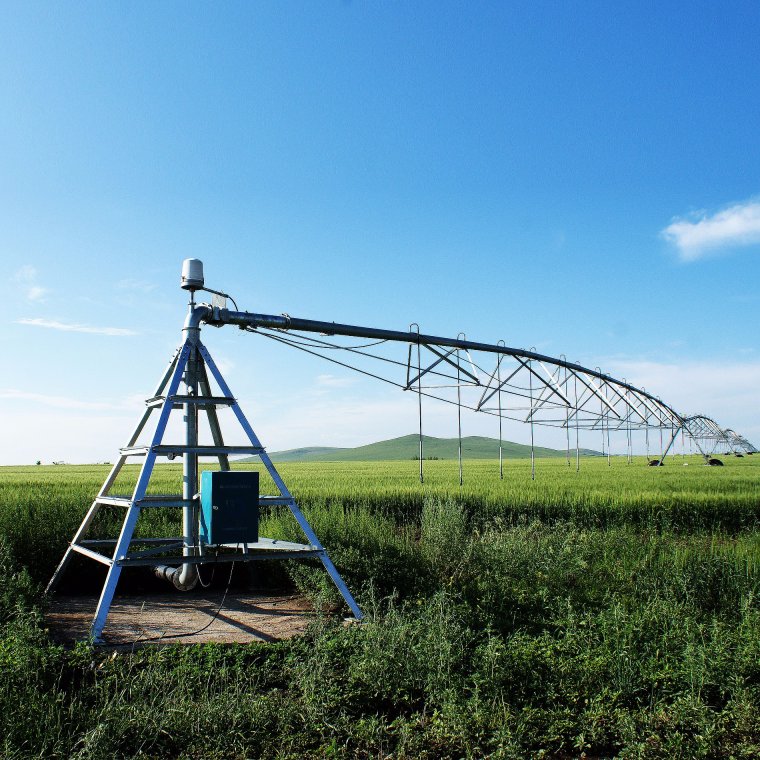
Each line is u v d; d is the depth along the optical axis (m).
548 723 5.98
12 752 4.73
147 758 5.02
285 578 10.84
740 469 43.44
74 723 5.31
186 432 9.05
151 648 6.81
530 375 26.23
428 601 8.79
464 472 34.09
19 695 5.37
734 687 6.52
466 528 15.08
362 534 11.70
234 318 10.05
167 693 5.88
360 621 8.21
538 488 21.41
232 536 8.51
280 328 11.18
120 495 15.07
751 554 12.26
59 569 9.45
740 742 5.73
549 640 7.56
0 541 9.91
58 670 6.15
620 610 8.02
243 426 8.88
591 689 6.59
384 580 10.11
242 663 6.75
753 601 9.17
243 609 9.10
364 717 6.04
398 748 5.39
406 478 26.94
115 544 9.68
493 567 10.58
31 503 12.55
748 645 7.11
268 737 5.48
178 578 9.21
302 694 6.23
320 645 6.89
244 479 8.64
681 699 6.19
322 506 15.03
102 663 6.39
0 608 7.47
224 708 5.60
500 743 5.39
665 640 7.55
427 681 6.40
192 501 8.84
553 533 13.34
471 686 6.54
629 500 18.58
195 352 9.29
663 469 42.66
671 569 10.84
